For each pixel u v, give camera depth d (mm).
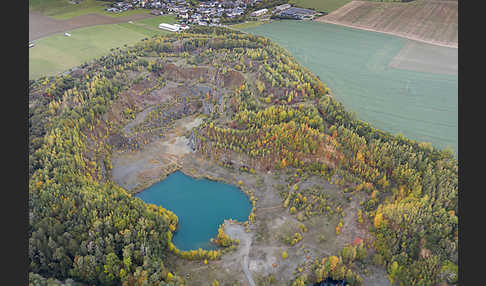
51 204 185250
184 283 169500
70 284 152125
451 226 177125
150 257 170625
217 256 182750
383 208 192125
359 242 184000
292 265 178500
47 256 167500
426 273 165000
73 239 171500
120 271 163375
